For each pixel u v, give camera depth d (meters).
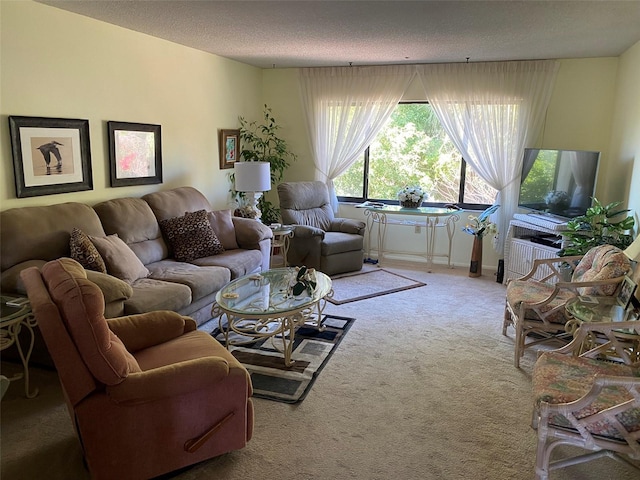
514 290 3.40
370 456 2.22
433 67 5.41
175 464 2.04
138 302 2.93
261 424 2.47
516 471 2.13
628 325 2.21
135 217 3.85
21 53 3.11
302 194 5.61
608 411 1.74
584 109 5.05
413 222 5.86
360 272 5.48
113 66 3.85
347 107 5.84
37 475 2.08
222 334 3.57
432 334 3.69
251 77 5.98
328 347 3.41
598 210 4.04
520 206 5.20
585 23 3.45
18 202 3.20
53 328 1.78
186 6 3.16
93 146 3.76
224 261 4.04
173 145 4.69
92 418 1.86
